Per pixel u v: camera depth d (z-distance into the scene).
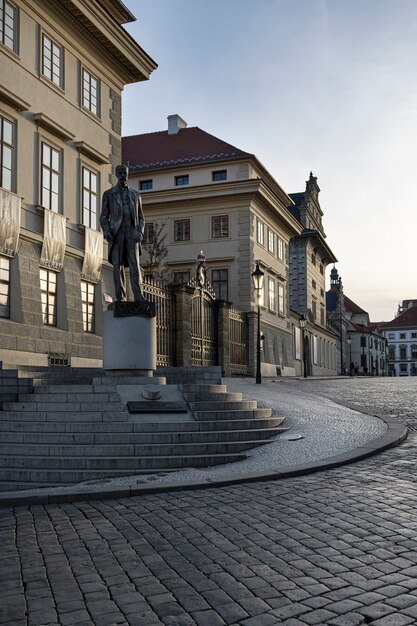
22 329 20.19
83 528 6.54
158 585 4.78
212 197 42.50
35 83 22.02
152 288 23.61
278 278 49.19
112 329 13.84
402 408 16.38
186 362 24.98
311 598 4.42
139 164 45.91
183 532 6.25
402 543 5.64
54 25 23.12
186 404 11.93
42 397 11.77
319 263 69.31
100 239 25.17
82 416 11.15
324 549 5.54
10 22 21.00
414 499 7.26
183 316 25.06
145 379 12.98
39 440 10.48
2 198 19.62
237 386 22.16
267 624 4.01
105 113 26.70
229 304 30.16
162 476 9.38
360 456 9.81
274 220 48.31
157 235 43.16
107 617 4.21
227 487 8.41
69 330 22.72
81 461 9.73
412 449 10.65
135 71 27.92
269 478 8.75
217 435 10.85
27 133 21.55
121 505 7.59
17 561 5.45
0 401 11.73
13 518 7.11
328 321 79.31
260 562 5.24
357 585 4.64
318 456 10.07
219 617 4.15
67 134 23.36
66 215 23.64
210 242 42.84
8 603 4.49
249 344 34.56
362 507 6.94
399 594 4.43
